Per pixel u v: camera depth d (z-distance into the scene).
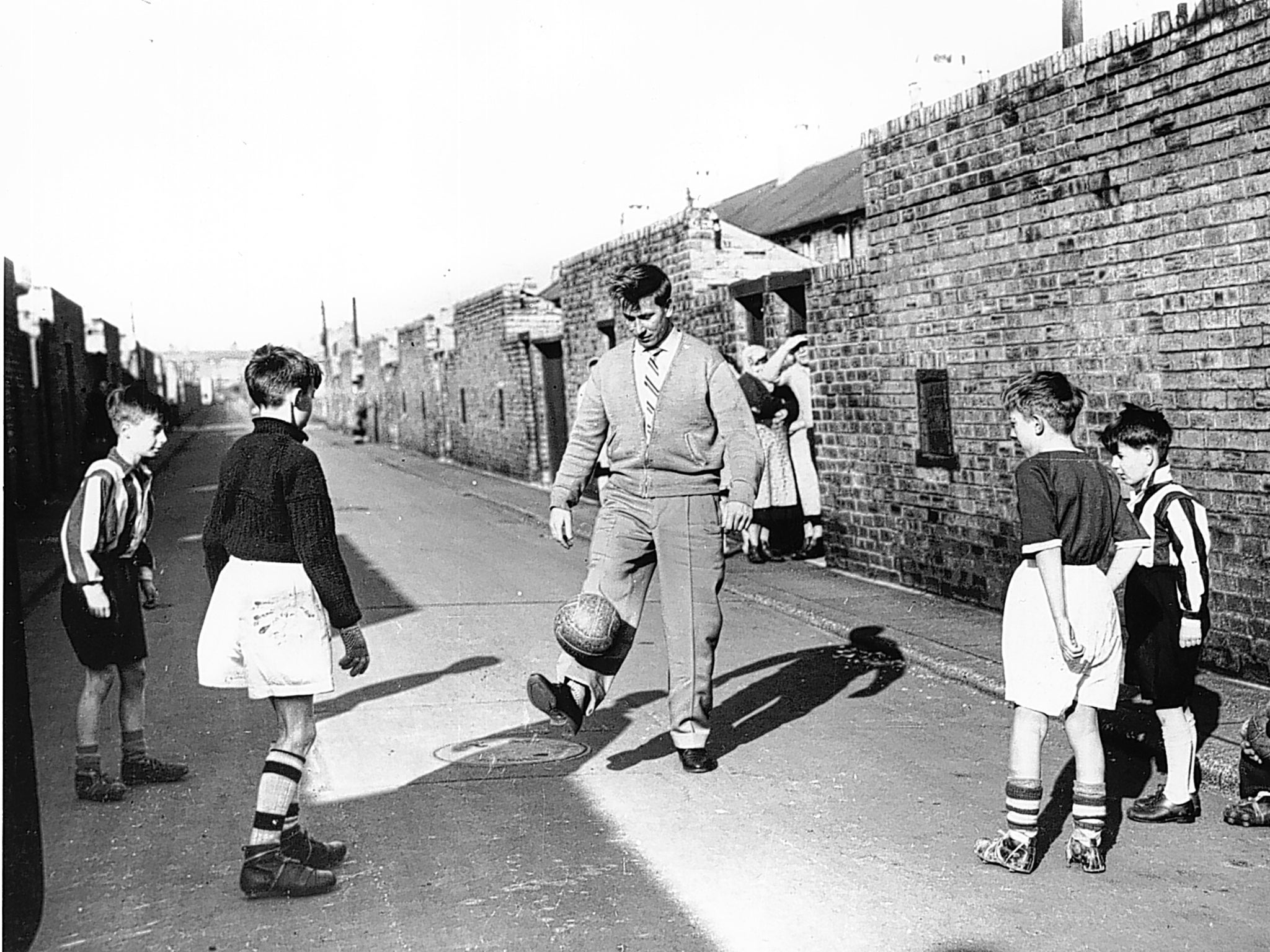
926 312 10.43
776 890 4.64
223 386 69.69
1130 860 4.91
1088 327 8.45
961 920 4.34
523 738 6.88
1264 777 5.28
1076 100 8.41
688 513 6.20
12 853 4.29
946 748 6.54
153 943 4.23
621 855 5.03
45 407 23.77
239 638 4.61
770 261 16.81
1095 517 4.70
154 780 6.07
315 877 4.65
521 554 15.18
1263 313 6.97
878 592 11.04
